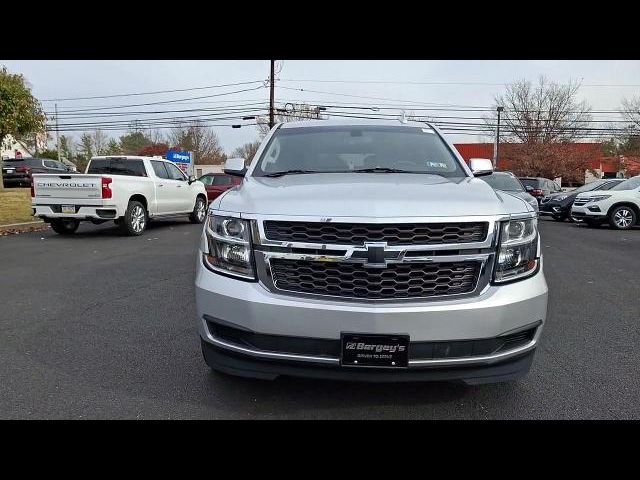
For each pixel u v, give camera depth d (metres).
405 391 3.25
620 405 3.09
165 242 10.36
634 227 15.49
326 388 3.28
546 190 24.23
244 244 2.78
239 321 2.72
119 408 3.03
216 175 19.12
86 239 10.82
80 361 3.75
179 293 5.86
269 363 2.71
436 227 2.65
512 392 3.26
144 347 4.05
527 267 2.84
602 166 56.94
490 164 4.09
